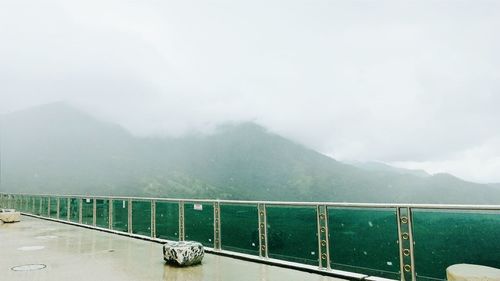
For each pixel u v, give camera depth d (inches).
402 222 211.5
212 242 329.7
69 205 625.0
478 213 183.3
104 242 399.2
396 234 213.8
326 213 247.4
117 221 483.5
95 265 282.2
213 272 255.0
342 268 237.1
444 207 195.5
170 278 240.5
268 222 284.8
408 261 207.0
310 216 257.0
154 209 413.4
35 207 759.1
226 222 319.3
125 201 468.8
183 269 265.1
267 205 286.4
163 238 394.3
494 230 177.6
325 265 245.8
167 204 391.9
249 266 271.9
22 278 245.3
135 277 244.4
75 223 592.4
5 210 671.8
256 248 291.6
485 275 159.2
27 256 320.8
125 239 421.7
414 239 205.6
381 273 217.5
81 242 400.2
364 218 228.7
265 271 255.4
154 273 254.4
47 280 240.1
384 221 219.5
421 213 204.4
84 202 576.1
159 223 402.9
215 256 311.6
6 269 271.1
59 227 554.6
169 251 281.9
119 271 261.7
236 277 240.1
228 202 319.6
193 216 354.9
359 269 228.7
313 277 236.1
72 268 272.8
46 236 452.1
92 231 501.4
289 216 270.5
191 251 276.1
